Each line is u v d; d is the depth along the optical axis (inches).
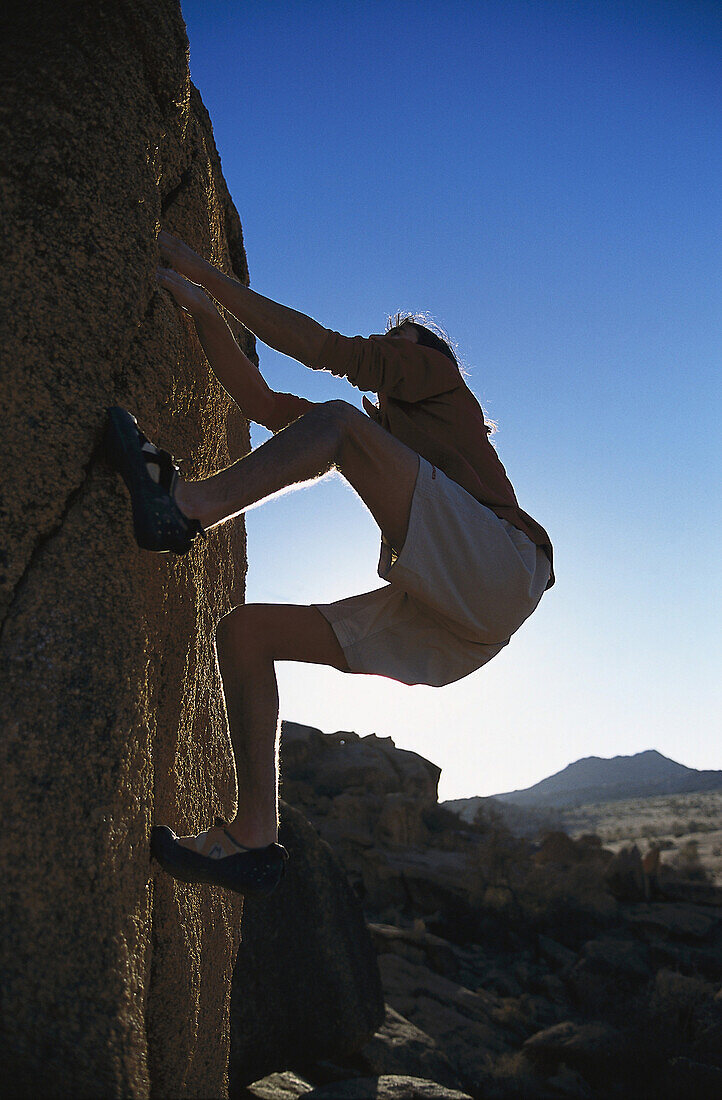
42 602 65.2
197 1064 94.3
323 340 92.9
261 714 83.6
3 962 53.0
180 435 95.2
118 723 65.7
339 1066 277.3
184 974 86.8
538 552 95.0
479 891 830.5
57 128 74.3
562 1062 453.1
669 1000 538.9
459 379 97.4
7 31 77.4
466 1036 486.9
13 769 58.7
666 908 829.2
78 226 74.6
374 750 1275.8
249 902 261.3
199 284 93.0
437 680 90.2
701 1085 418.3
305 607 87.0
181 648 92.7
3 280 69.6
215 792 113.4
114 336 76.7
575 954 717.9
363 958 288.4
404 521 84.7
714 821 2854.3
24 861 56.6
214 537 120.3
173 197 97.6
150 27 82.8
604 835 2297.0
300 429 79.3
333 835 992.9
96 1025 53.9
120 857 63.0
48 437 69.3
